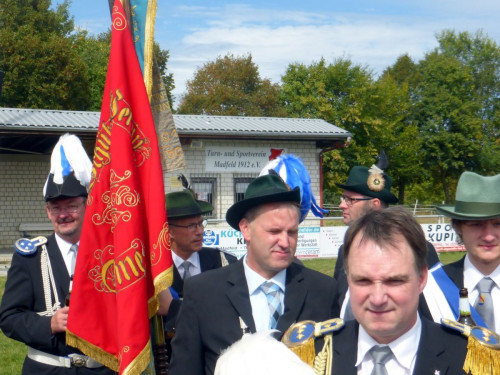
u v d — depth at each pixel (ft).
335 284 10.98
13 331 12.75
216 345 10.18
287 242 10.20
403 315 6.92
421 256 7.00
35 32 125.59
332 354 7.57
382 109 147.64
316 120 86.22
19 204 75.92
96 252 11.30
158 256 11.14
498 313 10.94
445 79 165.78
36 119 68.95
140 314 10.68
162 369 12.37
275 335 9.74
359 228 7.11
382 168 18.24
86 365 12.66
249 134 75.56
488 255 10.94
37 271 13.25
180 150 12.91
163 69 164.55
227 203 77.97
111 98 11.39
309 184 13.70
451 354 7.37
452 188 180.55
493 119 200.44
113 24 11.67
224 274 10.73
